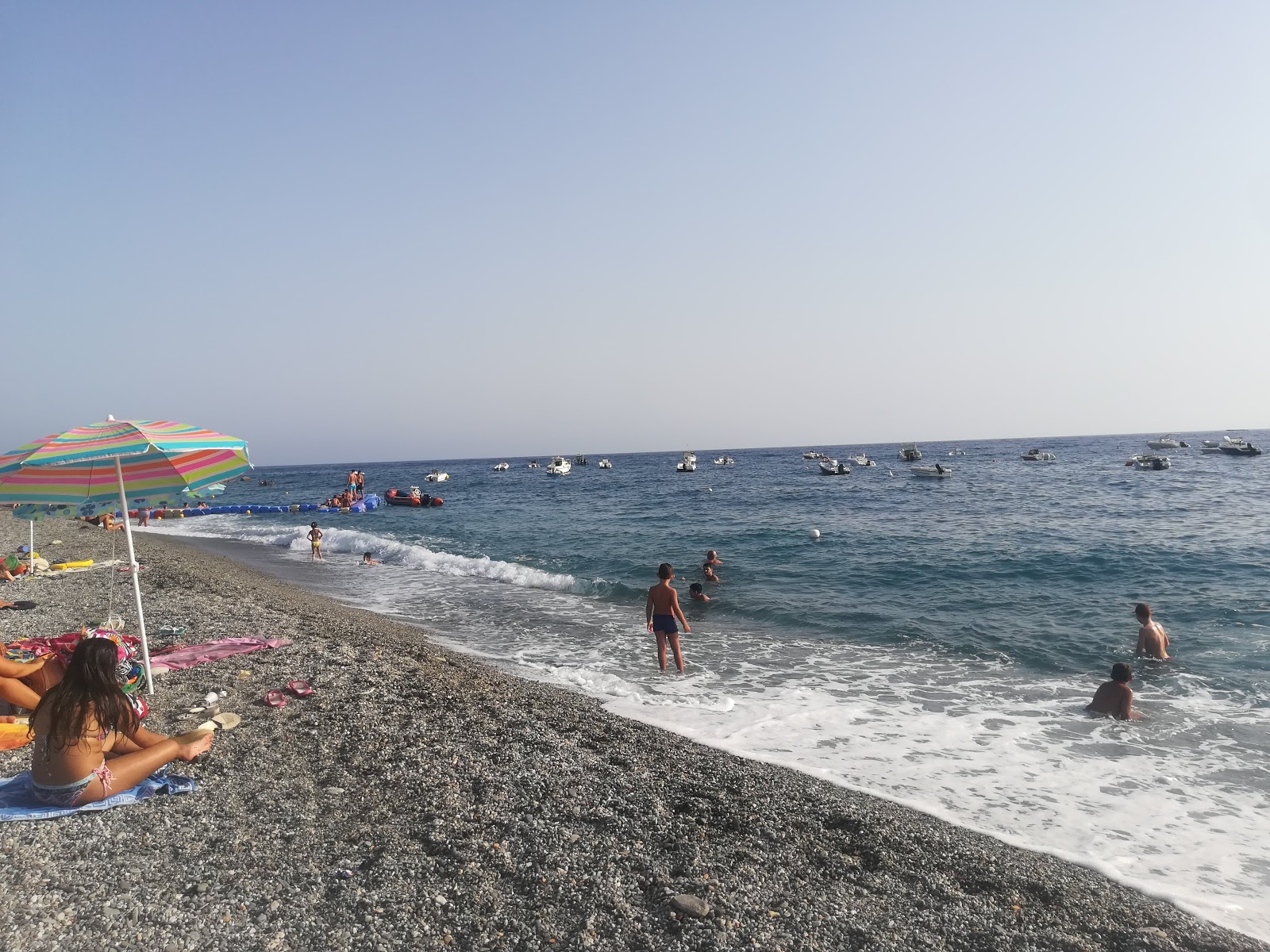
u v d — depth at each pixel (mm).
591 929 4027
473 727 7238
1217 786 6582
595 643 12555
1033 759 7273
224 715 6953
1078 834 5723
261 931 3895
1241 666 9992
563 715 8109
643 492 56719
